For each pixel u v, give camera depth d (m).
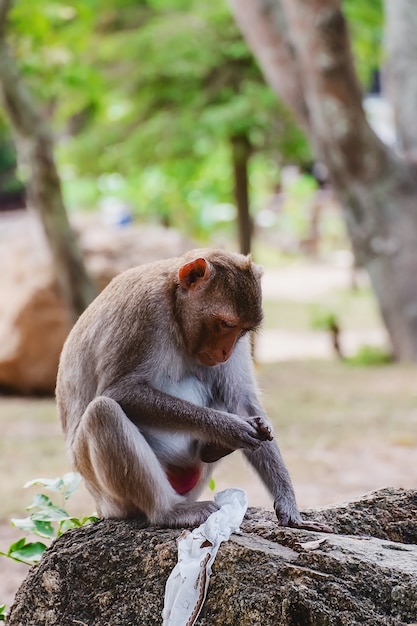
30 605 5.24
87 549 5.12
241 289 5.34
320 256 41.69
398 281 17.34
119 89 19.14
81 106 17.86
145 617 4.91
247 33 17.33
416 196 17.34
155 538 5.01
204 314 5.35
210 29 18.81
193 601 4.70
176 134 19.23
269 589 4.62
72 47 15.80
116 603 5.00
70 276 14.73
